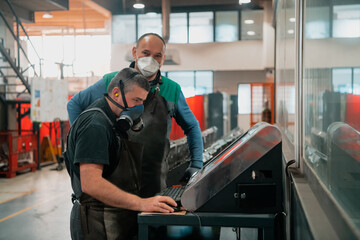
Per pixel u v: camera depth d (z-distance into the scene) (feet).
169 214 4.06
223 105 41.98
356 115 2.05
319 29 3.43
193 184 4.16
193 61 44.29
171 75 47.85
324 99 3.21
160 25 46.91
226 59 43.73
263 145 4.06
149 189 6.01
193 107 28.71
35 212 16.20
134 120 4.74
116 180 4.74
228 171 4.09
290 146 6.89
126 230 4.81
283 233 5.08
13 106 29.30
